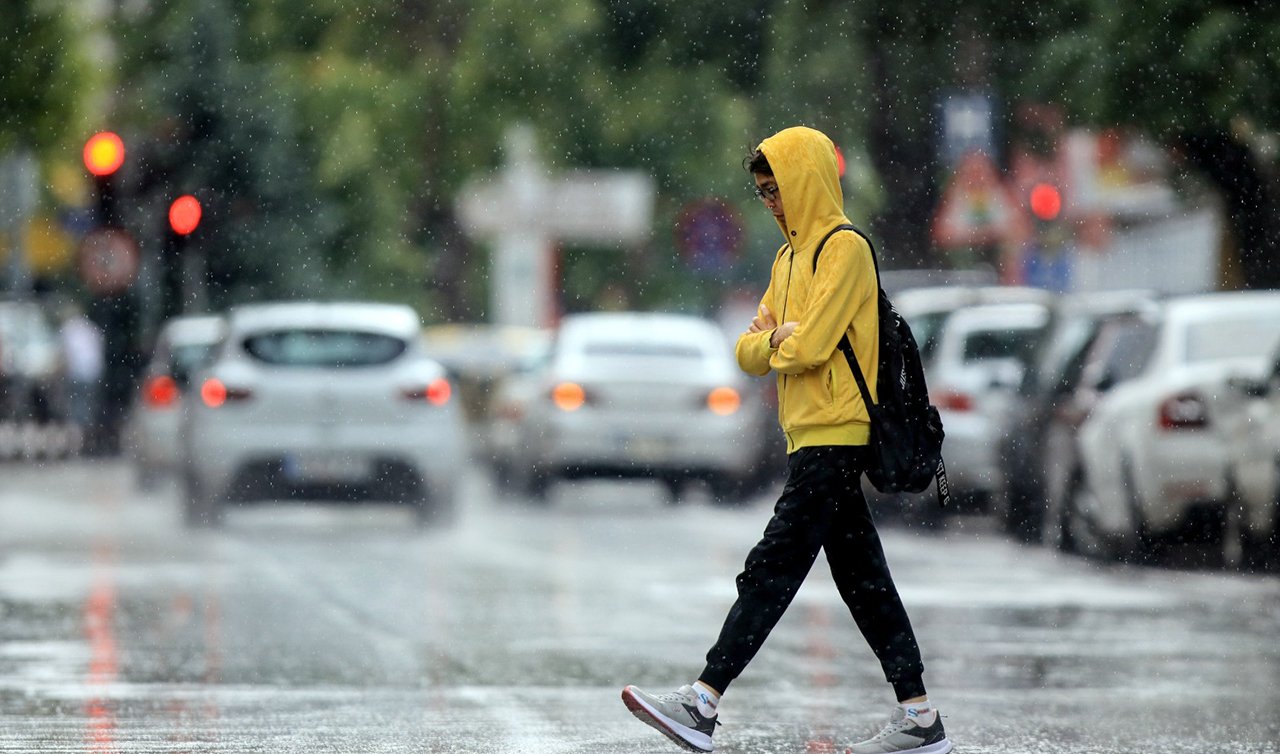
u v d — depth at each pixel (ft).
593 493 257.96
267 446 183.52
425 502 186.91
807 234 69.51
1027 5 248.32
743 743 75.72
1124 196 343.46
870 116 272.92
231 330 188.24
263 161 392.88
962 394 181.78
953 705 84.69
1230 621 114.01
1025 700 86.02
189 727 78.02
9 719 79.82
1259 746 75.05
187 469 185.68
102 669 93.81
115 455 329.11
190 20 388.16
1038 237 240.32
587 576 138.62
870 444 68.59
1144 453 143.02
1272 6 196.85
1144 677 92.63
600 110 440.45
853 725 79.82
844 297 68.08
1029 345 179.73
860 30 271.08
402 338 188.65
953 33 260.62
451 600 123.24
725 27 295.48
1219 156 208.54
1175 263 334.44
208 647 101.50
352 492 185.26
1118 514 147.64
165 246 266.77
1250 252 209.46
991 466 179.73
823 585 132.05
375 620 112.98
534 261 463.01
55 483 258.57
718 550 161.17
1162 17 199.93
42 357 371.15
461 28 453.58
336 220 405.18
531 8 440.04
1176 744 75.46
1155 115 201.98
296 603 121.29
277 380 185.16
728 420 223.30
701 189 435.94
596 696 86.38
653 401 222.69
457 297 514.68
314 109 442.09
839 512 69.15
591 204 453.99
